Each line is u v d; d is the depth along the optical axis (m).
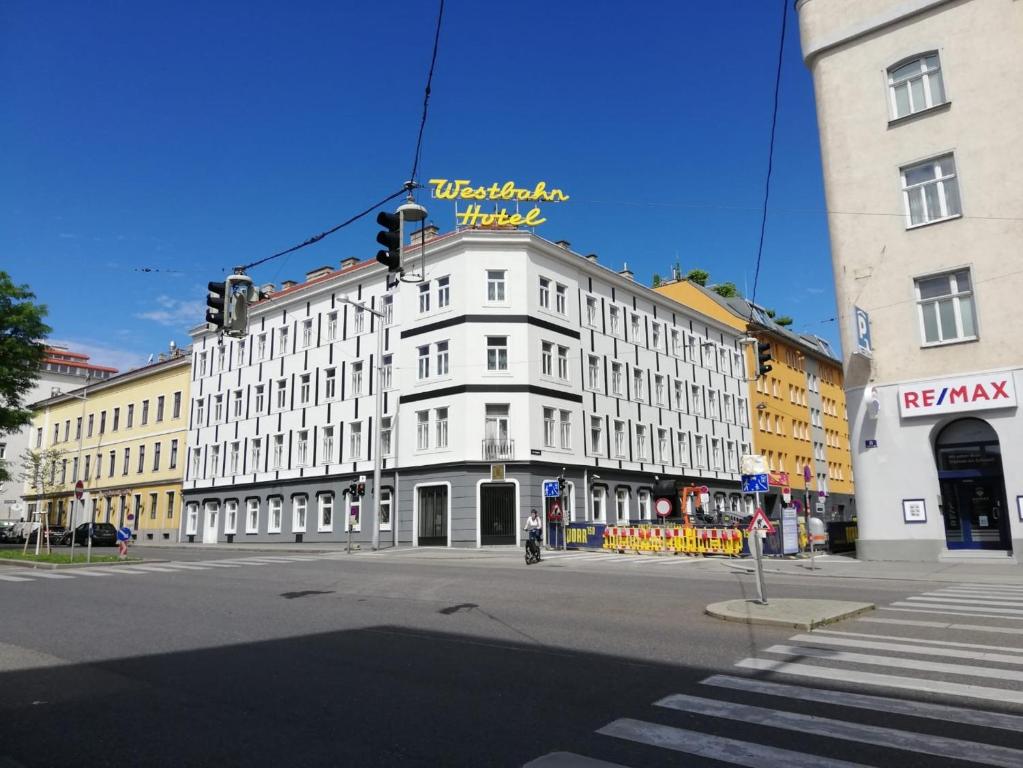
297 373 40.56
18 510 65.44
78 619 10.80
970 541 19.97
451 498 32.41
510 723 5.53
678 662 7.55
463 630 9.66
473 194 34.16
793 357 57.94
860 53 22.81
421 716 5.73
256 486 41.34
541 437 33.25
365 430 36.44
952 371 20.23
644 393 41.06
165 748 5.06
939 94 21.45
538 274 34.94
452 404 33.12
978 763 4.59
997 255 19.92
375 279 37.59
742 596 13.04
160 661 7.84
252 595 13.70
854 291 22.16
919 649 8.09
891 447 21.00
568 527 30.03
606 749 4.91
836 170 22.88
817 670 7.12
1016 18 20.42
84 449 57.19
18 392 34.69
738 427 49.16
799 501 53.88
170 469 47.78
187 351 51.91
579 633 9.34
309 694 6.43
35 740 5.24
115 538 40.88
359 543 35.50
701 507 35.12
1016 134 20.03
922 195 21.48
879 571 18.19
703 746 4.95
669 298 43.88
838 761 4.64
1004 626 9.59
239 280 14.70
